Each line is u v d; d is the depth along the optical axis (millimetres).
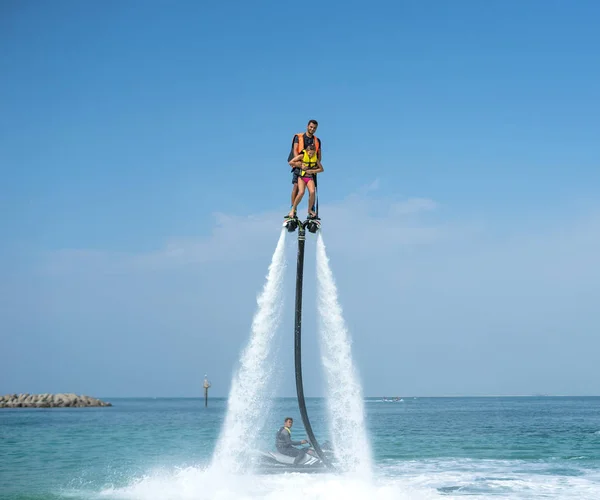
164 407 152125
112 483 18422
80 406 145875
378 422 62031
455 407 144500
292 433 38438
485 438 37656
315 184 13242
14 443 35188
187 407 151750
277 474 18219
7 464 23922
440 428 49375
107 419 72000
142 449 30922
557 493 16266
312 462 18734
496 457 25844
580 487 17281
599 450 29234
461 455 26766
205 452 29188
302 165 12953
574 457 25766
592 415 82750
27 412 103875
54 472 21266
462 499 15281
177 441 36594
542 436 39281
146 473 20750
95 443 35156
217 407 147250
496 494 16109
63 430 48719
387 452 28234
